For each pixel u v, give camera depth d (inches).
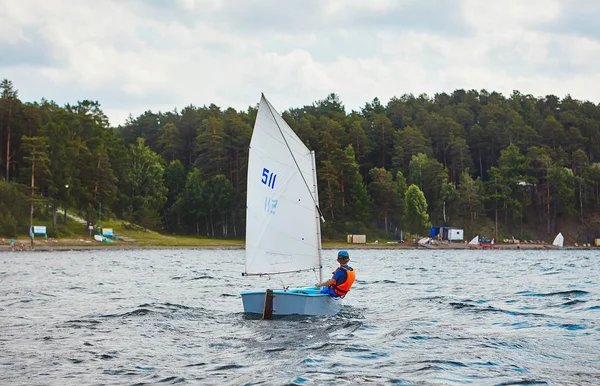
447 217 5994.1
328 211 5300.2
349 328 748.0
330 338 684.1
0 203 4178.2
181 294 1184.8
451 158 6875.0
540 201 6323.8
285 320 801.6
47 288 1290.6
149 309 919.0
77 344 650.8
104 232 4478.3
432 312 912.3
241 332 720.3
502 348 633.0
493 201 6102.4
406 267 2301.9
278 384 486.6
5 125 4899.1
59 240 4158.5
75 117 5546.3
